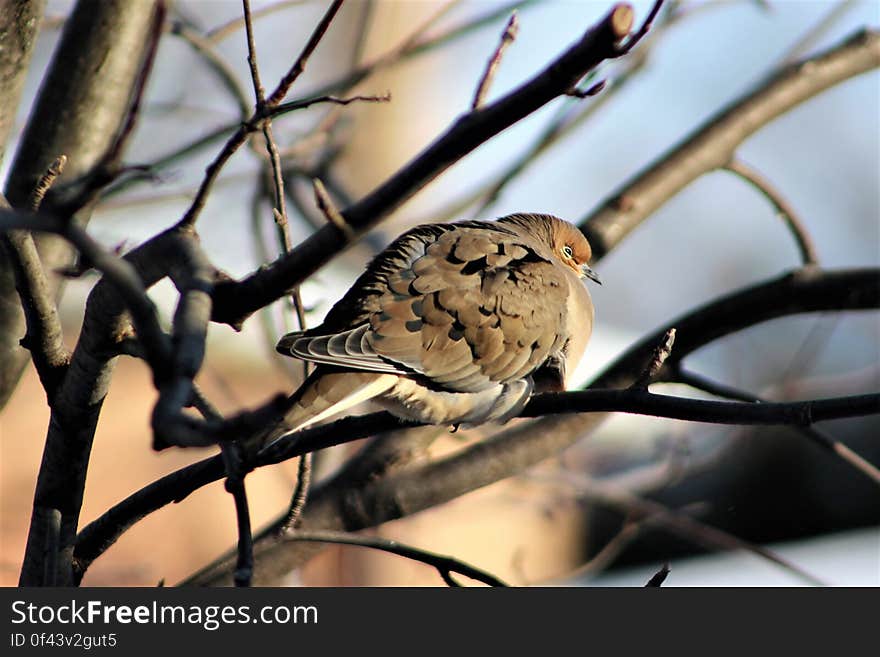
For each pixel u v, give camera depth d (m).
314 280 11.01
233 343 18.27
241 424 5.09
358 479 11.05
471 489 11.42
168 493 8.06
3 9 8.77
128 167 6.20
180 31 11.98
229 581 10.21
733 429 17.00
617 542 14.47
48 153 9.66
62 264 9.75
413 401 9.35
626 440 18.33
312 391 8.50
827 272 12.26
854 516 17.41
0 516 16.94
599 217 13.15
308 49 6.80
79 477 7.95
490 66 6.54
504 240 10.19
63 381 7.75
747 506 17.58
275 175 7.80
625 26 5.75
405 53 12.69
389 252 9.92
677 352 11.98
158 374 5.51
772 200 13.13
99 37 9.77
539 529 19.59
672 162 13.29
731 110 13.62
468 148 6.23
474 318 9.41
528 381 9.72
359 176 19.73
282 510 18.98
